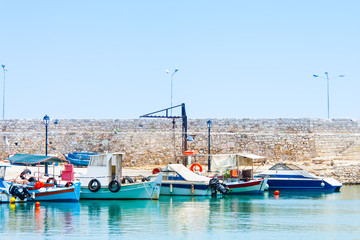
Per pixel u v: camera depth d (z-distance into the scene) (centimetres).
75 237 2677
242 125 6431
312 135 6350
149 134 6394
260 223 3091
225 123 6450
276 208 3706
